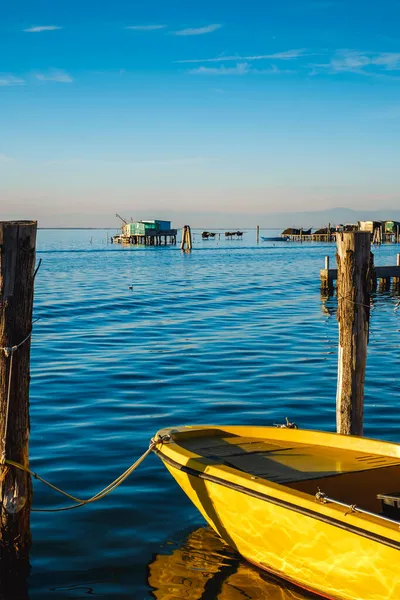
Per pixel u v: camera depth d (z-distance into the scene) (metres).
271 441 8.24
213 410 12.55
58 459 9.83
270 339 20.48
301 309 28.23
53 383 14.59
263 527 6.62
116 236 133.75
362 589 5.97
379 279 38.03
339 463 7.57
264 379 15.12
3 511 6.96
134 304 29.70
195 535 7.64
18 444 7.01
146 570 6.91
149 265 61.38
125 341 20.08
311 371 15.99
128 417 12.02
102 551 7.27
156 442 7.87
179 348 18.88
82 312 26.91
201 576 6.84
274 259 71.62
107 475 9.25
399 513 6.34
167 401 13.17
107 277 46.47
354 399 9.02
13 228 6.85
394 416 12.30
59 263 64.56
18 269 6.90
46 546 7.36
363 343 9.01
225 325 23.47
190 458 7.31
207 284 40.62
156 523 7.90
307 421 12.00
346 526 5.75
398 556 5.46
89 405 12.81
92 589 6.58
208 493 7.09
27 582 6.70
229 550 7.35
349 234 8.88
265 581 6.77
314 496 6.22
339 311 9.03
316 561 6.26
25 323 7.00
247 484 6.60
